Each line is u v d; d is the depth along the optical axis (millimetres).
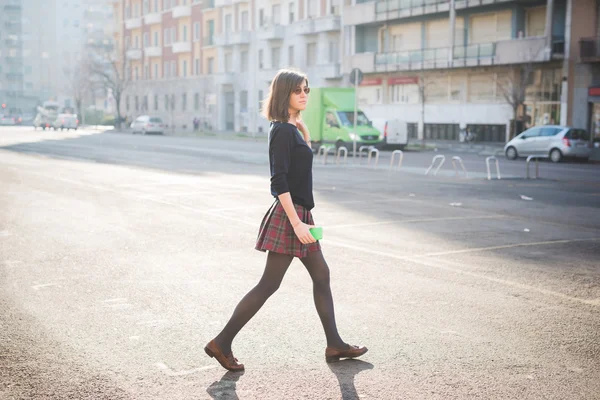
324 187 16016
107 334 5062
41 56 117500
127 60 80938
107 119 82750
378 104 48625
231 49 63906
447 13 43969
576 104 36875
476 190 15523
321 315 4500
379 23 48625
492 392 3992
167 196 13812
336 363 4488
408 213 11664
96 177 17812
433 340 4949
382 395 3945
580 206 12930
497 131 41000
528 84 39500
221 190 14984
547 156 28406
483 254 8133
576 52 36719
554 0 37938
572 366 4434
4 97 116188
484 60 40344
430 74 45000
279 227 4289
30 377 4215
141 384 4117
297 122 4418
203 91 68188
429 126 45219
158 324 5316
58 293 6223
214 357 4336
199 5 68812
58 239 8953
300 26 53562
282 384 4125
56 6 117250
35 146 33156
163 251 8203
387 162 26062
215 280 6746
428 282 6699
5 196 13562
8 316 5500
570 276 7023
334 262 7613
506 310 5742
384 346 4812
